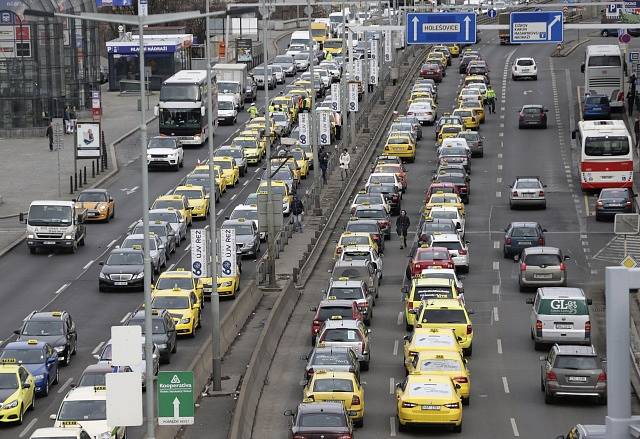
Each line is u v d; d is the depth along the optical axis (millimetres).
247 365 147750
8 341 160750
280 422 128125
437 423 121062
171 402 102438
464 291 185000
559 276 182125
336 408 112625
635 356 146250
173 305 165875
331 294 164750
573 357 132000
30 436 118875
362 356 143625
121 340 96500
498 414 129375
